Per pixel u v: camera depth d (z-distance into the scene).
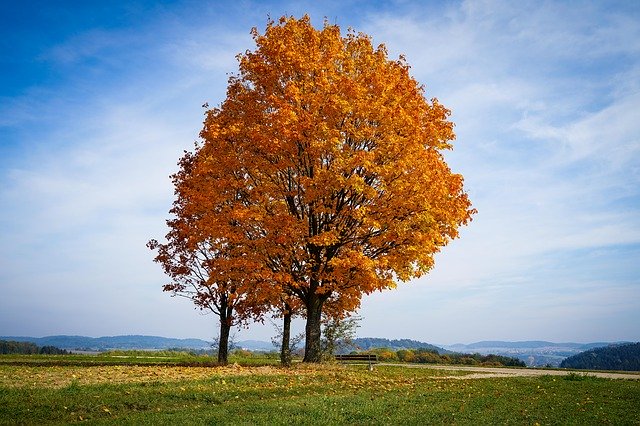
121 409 11.29
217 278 20.36
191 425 9.63
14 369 17.33
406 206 20.11
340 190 20.69
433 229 20.17
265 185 20.95
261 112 22.00
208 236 20.86
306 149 20.30
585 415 11.48
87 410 10.92
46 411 10.55
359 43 23.47
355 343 24.89
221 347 24.03
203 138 22.58
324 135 19.61
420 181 20.44
